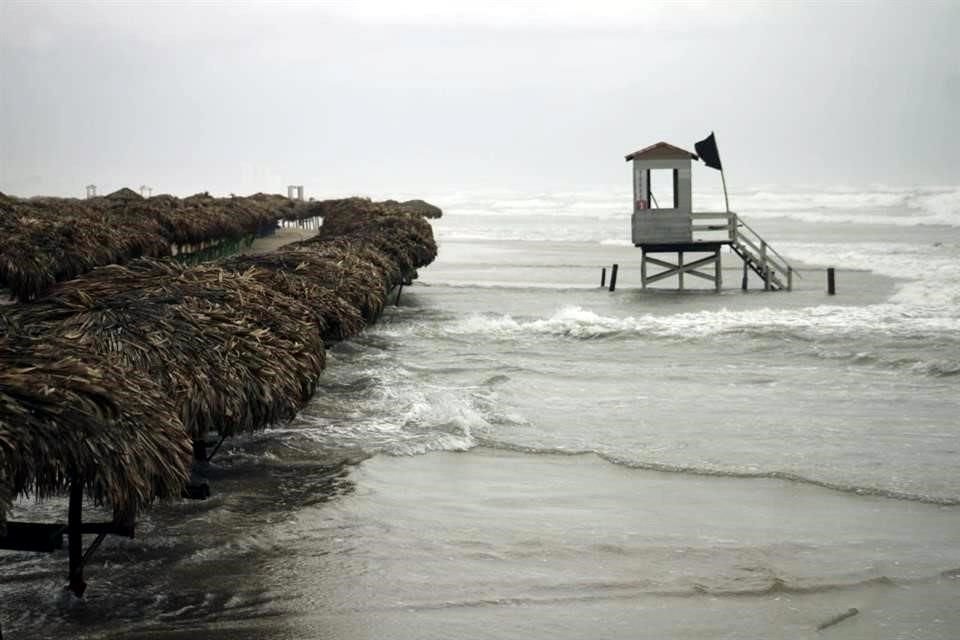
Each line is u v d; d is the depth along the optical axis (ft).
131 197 133.80
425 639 24.36
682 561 29.48
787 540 31.27
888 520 33.22
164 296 34.55
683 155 103.81
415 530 31.78
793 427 45.37
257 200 186.50
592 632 24.86
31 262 54.24
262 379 32.48
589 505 34.55
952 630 25.18
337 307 48.91
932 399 51.03
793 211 323.98
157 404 26.17
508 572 28.50
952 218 261.85
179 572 27.99
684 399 51.21
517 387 53.93
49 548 24.79
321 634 24.50
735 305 93.81
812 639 24.67
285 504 33.99
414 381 54.95
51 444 21.70
